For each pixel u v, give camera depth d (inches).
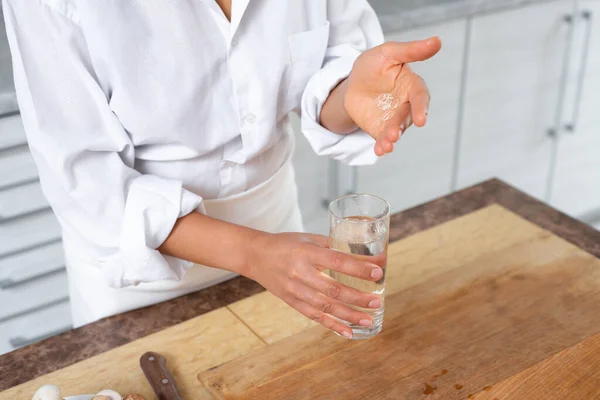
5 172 75.4
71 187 49.1
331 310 44.3
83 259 54.9
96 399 42.6
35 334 84.8
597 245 55.7
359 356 46.6
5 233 77.9
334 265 42.7
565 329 48.0
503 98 108.4
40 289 82.7
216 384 45.1
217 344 48.8
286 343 47.5
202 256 49.3
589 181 129.8
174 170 53.3
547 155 120.3
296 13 52.7
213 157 54.1
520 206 60.2
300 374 45.6
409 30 92.4
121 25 48.0
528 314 49.1
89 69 48.8
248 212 56.9
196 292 52.5
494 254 54.0
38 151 48.6
